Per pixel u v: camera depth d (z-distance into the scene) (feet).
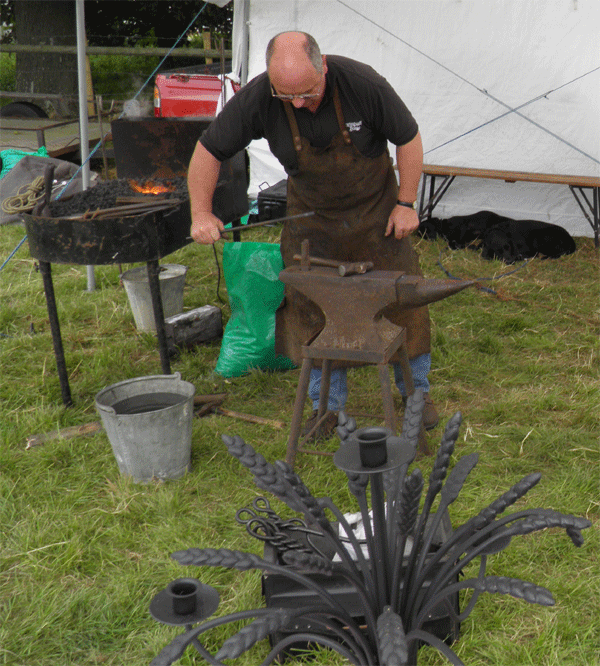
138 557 8.33
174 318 14.05
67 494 9.57
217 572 7.97
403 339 9.25
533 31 19.69
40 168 24.32
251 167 23.70
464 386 12.60
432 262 19.44
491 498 9.16
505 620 7.13
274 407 12.03
